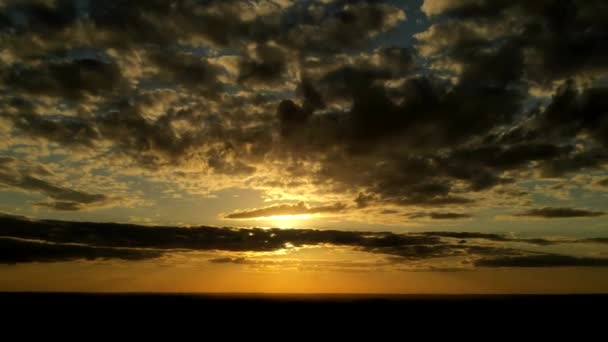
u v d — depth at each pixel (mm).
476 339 47625
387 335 50188
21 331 49625
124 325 56031
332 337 48531
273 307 96750
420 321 65438
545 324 61250
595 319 70250
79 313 73438
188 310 84562
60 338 44500
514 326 58406
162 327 55031
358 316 74312
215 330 53031
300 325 58969
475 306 100875
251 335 49250
